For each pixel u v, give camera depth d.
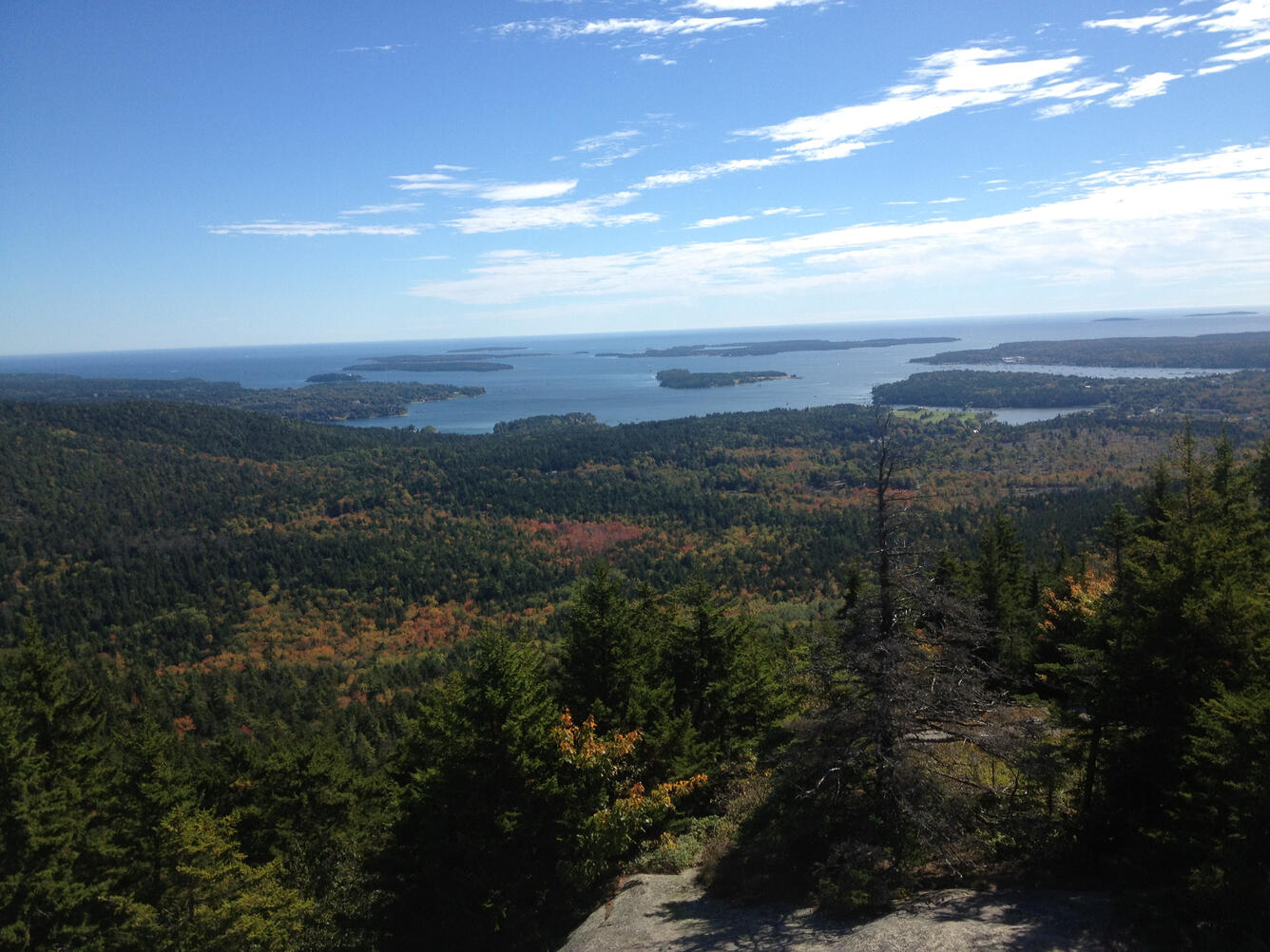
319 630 111.31
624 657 23.34
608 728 21.50
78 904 20.23
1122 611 14.66
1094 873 13.95
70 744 26.78
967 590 32.81
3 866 19.73
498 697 17.94
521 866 18.22
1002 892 13.77
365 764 55.72
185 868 17.91
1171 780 13.70
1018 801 15.12
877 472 14.29
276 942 18.56
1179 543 14.72
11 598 114.44
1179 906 11.81
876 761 13.89
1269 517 25.23
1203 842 12.53
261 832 27.16
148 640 106.19
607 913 16.86
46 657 26.98
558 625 104.00
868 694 14.10
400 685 86.38
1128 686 14.05
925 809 13.38
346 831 27.17
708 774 21.83
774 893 15.53
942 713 13.75
